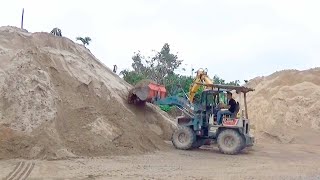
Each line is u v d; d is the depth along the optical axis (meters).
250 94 32.81
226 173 13.74
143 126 20.56
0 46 19.69
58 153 15.13
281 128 26.67
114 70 27.53
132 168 13.88
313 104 27.64
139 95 21.50
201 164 15.62
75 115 17.47
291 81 31.80
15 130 15.47
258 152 20.41
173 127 23.14
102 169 13.45
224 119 19.77
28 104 16.41
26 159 14.53
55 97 17.48
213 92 20.44
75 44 23.53
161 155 17.62
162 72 52.50
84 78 19.83
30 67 17.86
